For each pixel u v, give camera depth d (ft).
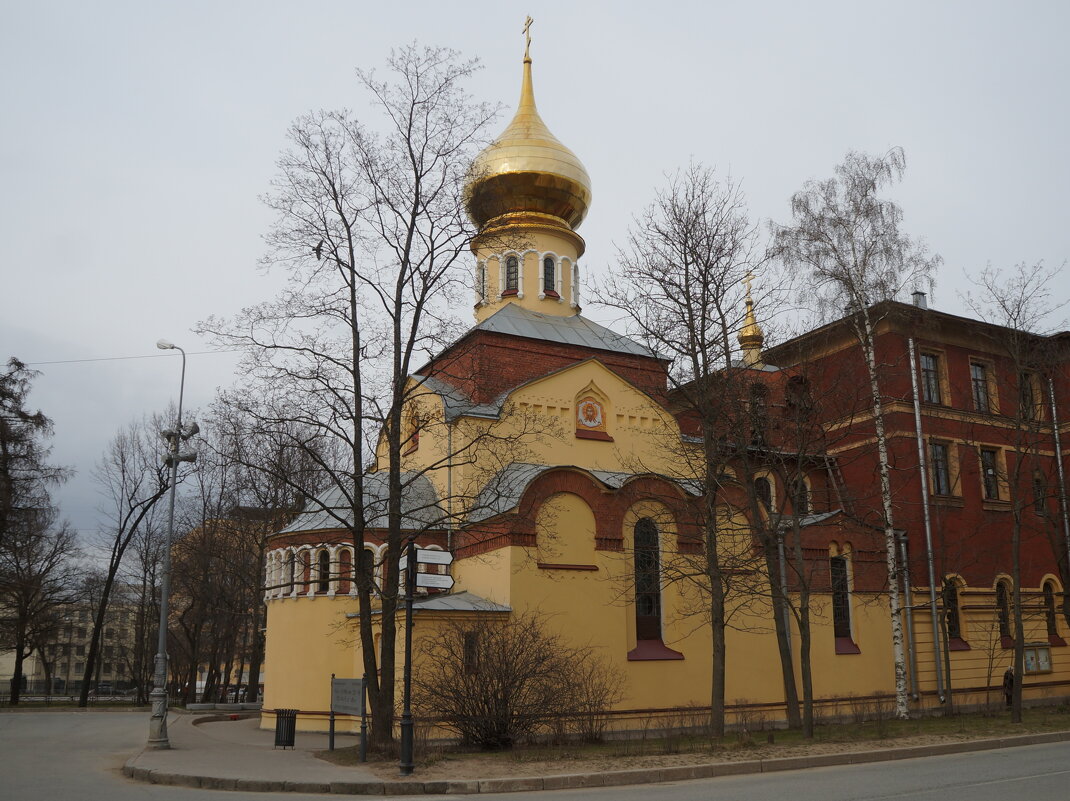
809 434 96.84
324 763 61.26
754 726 89.35
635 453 105.29
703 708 90.22
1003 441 126.21
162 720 74.33
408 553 57.98
